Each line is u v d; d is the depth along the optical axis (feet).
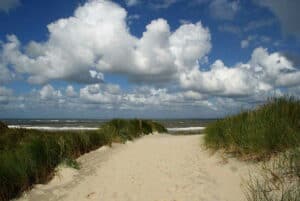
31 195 16.44
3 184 15.97
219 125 23.97
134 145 33.68
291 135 15.52
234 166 17.04
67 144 24.71
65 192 16.94
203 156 21.48
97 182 18.39
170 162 21.58
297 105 18.83
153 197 14.88
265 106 20.52
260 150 16.39
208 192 14.44
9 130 32.55
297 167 12.85
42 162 20.22
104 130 37.04
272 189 12.57
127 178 18.70
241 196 13.16
